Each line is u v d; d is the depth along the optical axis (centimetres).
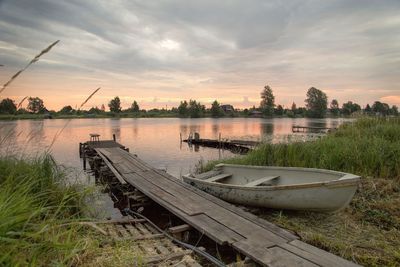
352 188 488
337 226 515
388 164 707
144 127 5153
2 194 261
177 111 13025
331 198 503
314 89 9162
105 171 1065
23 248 222
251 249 376
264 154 888
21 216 226
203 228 446
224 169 801
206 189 692
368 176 686
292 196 542
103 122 7788
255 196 591
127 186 808
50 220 279
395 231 480
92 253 299
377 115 1279
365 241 450
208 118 11156
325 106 9162
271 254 363
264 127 4788
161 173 915
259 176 716
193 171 1205
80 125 6003
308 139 1024
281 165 826
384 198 593
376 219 527
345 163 739
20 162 462
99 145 1881
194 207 546
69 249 260
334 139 941
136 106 12350
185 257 350
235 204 651
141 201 682
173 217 606
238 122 7175
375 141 802
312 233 475
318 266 333
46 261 237
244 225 458
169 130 4328
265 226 455
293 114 11206
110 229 450
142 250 369
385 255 407
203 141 2536
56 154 1980
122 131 4128
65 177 515
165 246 400
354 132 1049
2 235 205
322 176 595
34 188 428
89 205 459
